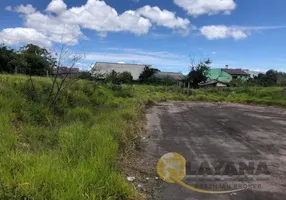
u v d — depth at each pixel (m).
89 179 3.82
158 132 9.47
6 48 21.48
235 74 72.62
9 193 3.19
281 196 4.49
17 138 5.43
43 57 12.82
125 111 10.68
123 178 4.55
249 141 8.42
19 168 3.96
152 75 57.91
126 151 6.31
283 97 26.55
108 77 25.22
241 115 15.33
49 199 3.31
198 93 32.75
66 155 4.72
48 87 10.25
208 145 7.75
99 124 7.70
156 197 4.33
